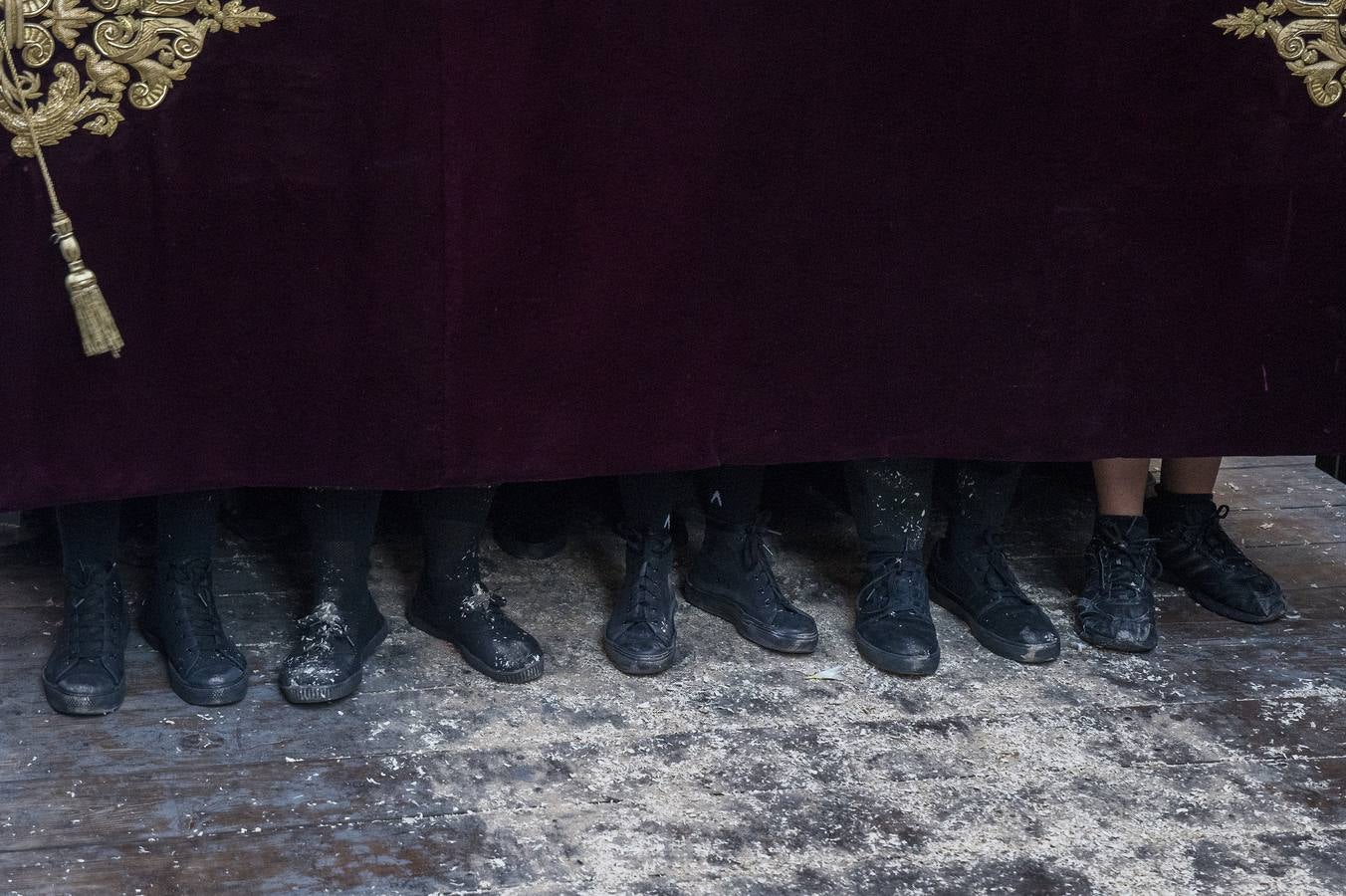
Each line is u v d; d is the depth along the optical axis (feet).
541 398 6.22
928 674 7.23
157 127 5.54
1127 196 6.46
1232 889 5.61
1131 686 7.25
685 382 6.41
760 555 7.70
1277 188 6.53
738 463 6.63
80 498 5.96
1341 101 6.41
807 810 6.04
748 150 6.10
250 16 5.43
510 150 5.78
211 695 6.59
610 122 5.87
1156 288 6.64
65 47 5.35
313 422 6.07
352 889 5.40
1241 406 6.91
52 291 5.65
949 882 5.59
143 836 5.65
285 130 5.61
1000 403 6.75
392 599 7.87
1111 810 6.12
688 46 5.85
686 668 7.25
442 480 6.22
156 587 7.00
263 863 5.52
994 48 6.12
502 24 5.59
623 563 8.49
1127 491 7.82
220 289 5.80
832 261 6.37
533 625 7.63
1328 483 10.31
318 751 6.33
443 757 6.32
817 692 7.07
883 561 7.58
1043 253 6.51
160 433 5.95
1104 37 6.16
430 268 5.86
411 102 5.61
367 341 5.95
